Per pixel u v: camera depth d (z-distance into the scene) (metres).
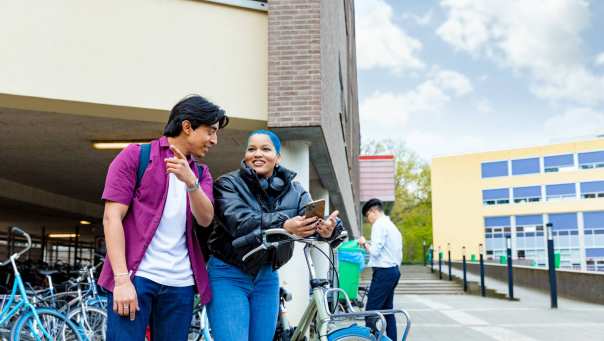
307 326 3.64
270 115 6.77
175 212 2.70
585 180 62.75
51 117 7.65
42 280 10.89
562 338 8.29
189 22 6.80
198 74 6.76
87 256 29.52
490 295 18.39
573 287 17.09
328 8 8.50
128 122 7.89
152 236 2.62
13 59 6.18
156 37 6.66
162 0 6.73
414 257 65.94
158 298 2.65
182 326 2.72
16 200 13.89
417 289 21.17
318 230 2.92
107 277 2.55
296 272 7.36
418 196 67.56
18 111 7.35
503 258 44.56
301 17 6.91
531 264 44.38
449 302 16.00
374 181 24.55
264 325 3.09
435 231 66.81
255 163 3.11
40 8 6.32
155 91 6.57
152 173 2.64
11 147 9.52
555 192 63.78
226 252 2.96
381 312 3.16
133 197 2.64
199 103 2.73
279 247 2.99
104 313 6.55
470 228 66.25
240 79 6.88
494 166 66.31
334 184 11.50
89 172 12.05
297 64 6.84
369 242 6.52
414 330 9.26
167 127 2.75
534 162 64.81
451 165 67.62
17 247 23.55
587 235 62.19
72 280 7.26
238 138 8.86
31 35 6.25
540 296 17.88
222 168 11.91
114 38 6.52
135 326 2.54
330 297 5.55
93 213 18.25
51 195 15.37
